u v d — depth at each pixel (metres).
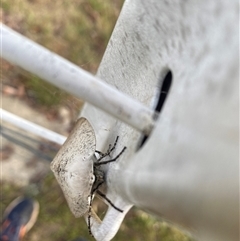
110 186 0.06
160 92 0.05
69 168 0.06
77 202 0.06
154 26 0.05
